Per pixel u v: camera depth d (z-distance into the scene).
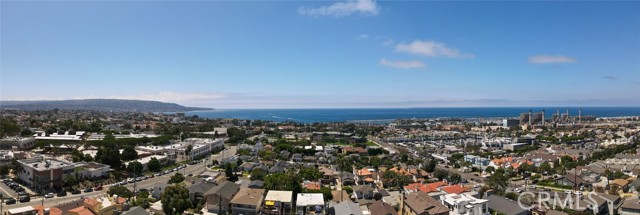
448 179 142.12
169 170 152.88
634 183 128.62
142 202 94.06
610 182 135.00
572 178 133.25
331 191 109.50
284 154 196.75
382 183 132.38
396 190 123.06
